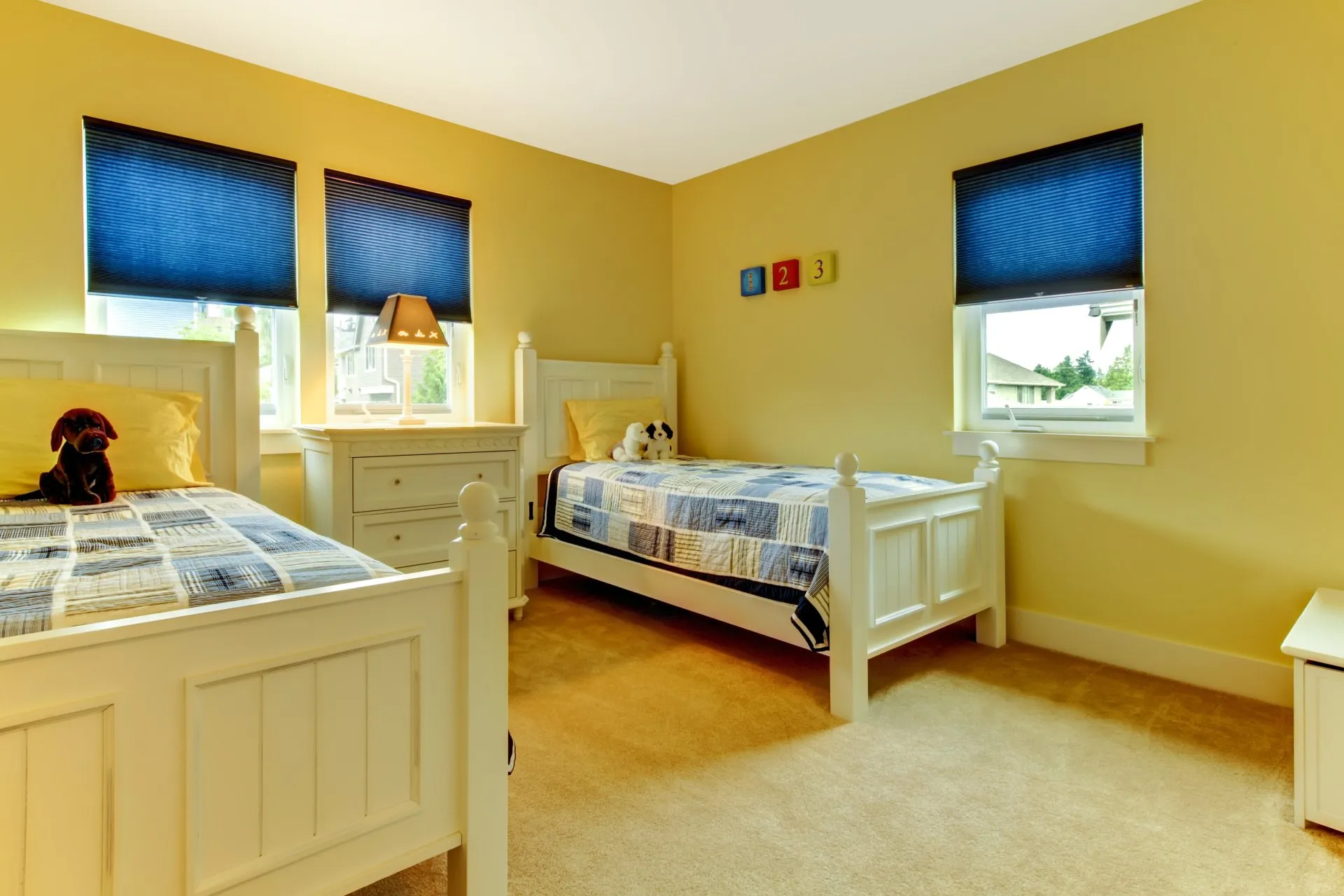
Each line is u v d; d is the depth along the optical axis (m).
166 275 2.47
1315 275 2.05
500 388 3.41
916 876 1.35
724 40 2.47
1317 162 2.03
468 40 2.48
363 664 1.02
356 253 2.93
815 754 1.83
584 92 2.88
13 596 0.93
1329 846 1.44
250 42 2.50
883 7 2.27
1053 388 2.67
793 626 2.15
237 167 2.62
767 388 3.61
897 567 2.19
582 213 3.70
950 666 2.46
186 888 0.88
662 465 3.24
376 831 1.04
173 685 0.86
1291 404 2.11
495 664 1.13
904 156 3.00
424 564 2.67
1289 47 2.07
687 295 4.05
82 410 1.83
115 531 1.41
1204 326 2.25
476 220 3.30
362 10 2.29
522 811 1.57
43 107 2.26
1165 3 2.23
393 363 3.10
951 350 2.88
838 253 3.26
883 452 3.12
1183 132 2.27
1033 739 1.91
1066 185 2.53
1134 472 2.43
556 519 3.32
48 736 0.79
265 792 0.94
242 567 1.10
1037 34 2.43
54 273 2.29
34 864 0.79
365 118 2.94
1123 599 2.46
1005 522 2.76
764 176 3.59
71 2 2.25
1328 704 1.47
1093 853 1.42
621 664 2.48
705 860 1.40
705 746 1.88
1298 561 2.11
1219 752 1.84
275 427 2.76
